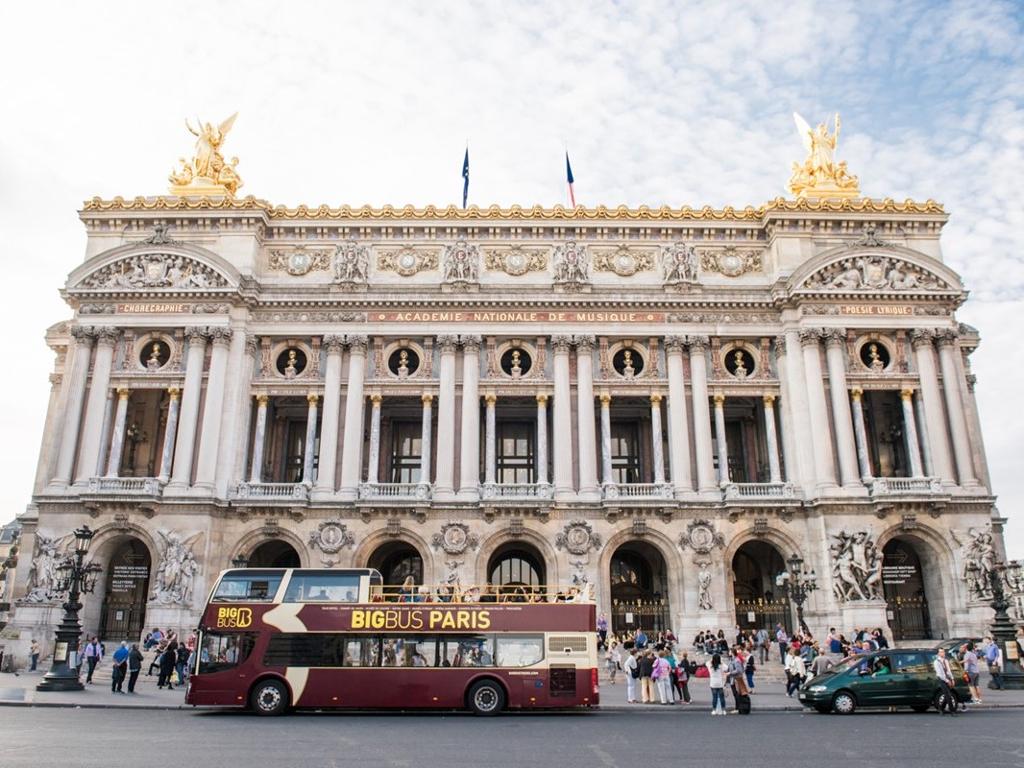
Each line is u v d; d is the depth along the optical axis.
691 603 56.12
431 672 32.88
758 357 62.16
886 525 56.88
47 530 56.12
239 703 32.47
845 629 54.25
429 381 60.88
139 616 57.44
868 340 61.78
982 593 55.62
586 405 60.00
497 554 63.25
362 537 57.34
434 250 63.53
